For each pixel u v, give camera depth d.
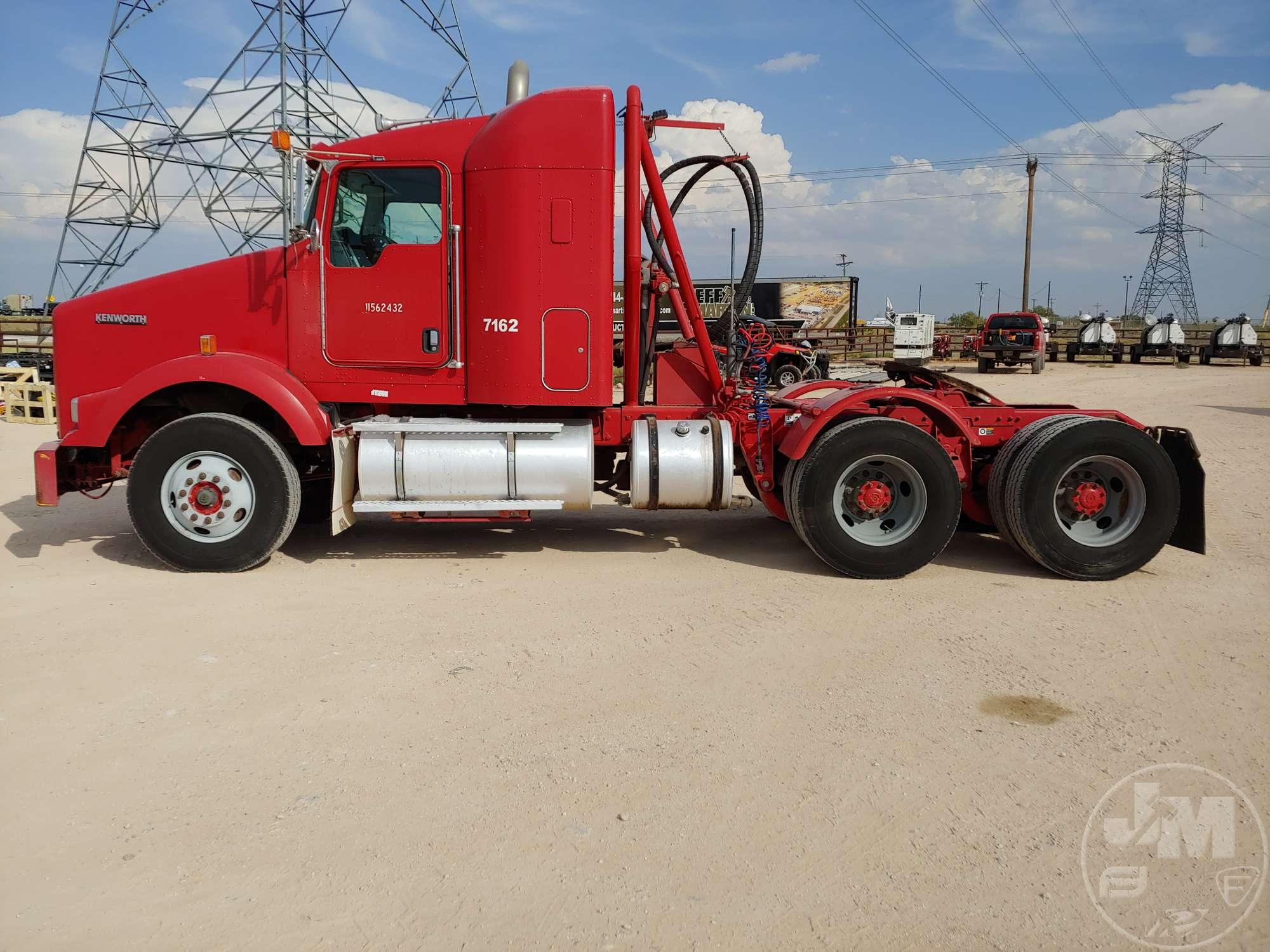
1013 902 2.76
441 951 2.51
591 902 2.73
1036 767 3.59
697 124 7.16
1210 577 6.58
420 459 6.45
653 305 7.30
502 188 6.43
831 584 6.33
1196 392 23.81
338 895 2.74
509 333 6.53
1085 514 6.50
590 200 6.44
